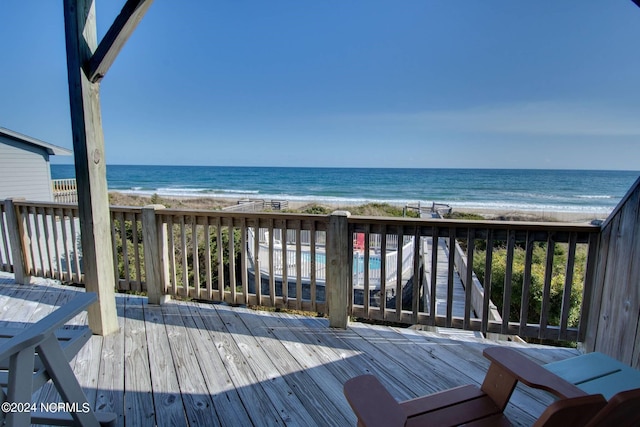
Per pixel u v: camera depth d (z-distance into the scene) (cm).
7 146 1034
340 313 265
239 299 298
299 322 277
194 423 160
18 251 369
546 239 224
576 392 104
